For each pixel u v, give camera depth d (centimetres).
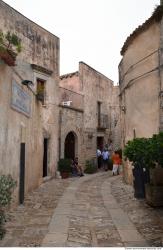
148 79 1173
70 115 1992
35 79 1598
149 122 1166
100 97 2492
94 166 2153
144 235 608
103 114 2514
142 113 1219
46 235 605
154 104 1130
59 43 1889
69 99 2027
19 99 924
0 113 723
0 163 726
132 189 1222
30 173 1153
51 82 1752
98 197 1079
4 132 759
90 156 2269
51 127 1738
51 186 1365
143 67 1211
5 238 580
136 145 866
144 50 1204
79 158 2097
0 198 500
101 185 1412
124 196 1083
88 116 2264
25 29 1581
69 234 615
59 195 1109
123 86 1500
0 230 502
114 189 1275
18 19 1530
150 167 829
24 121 1023
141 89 1227
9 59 739
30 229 647
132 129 1327
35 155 1260
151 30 1155
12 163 839
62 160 1781
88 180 1639
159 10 1068
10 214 775
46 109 1688
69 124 1973
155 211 816
